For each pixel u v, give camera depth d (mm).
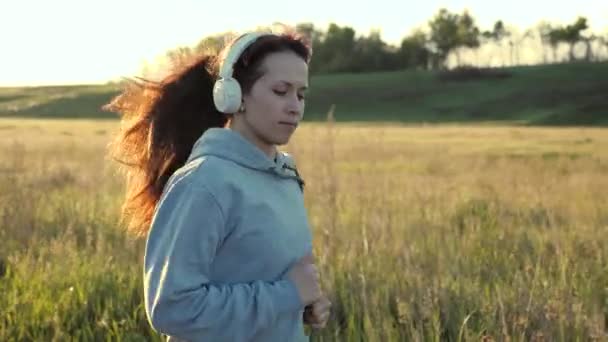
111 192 11852
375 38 137125
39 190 10945
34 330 5285
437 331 4750
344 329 5230
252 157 2490
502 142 35938
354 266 6320
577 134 45156
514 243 7695
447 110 92625
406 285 5766
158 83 2768
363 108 96688
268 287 2426
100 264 6512
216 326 2350
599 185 13844
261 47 2514
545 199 10945
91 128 50719
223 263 2443
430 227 8477
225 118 2766
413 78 107438
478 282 6000
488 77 103875
